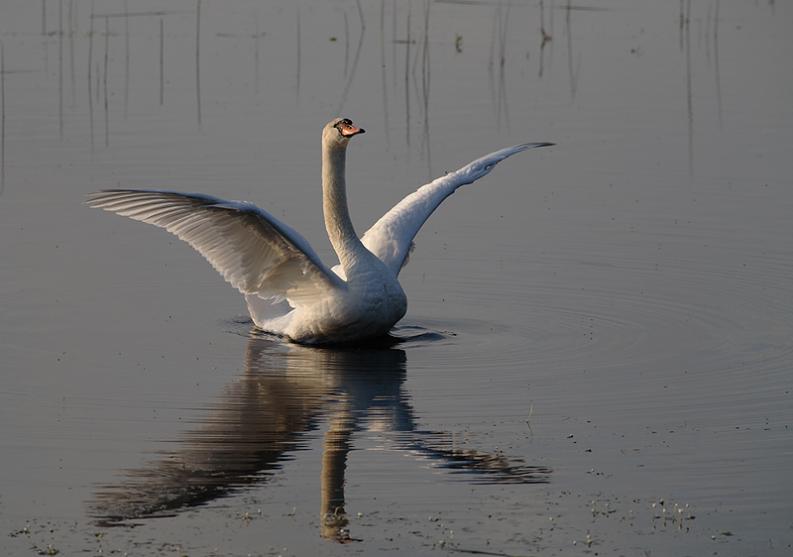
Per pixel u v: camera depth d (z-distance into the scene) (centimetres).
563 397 1287
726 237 1841
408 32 2981
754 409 1253
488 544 977
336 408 1252
